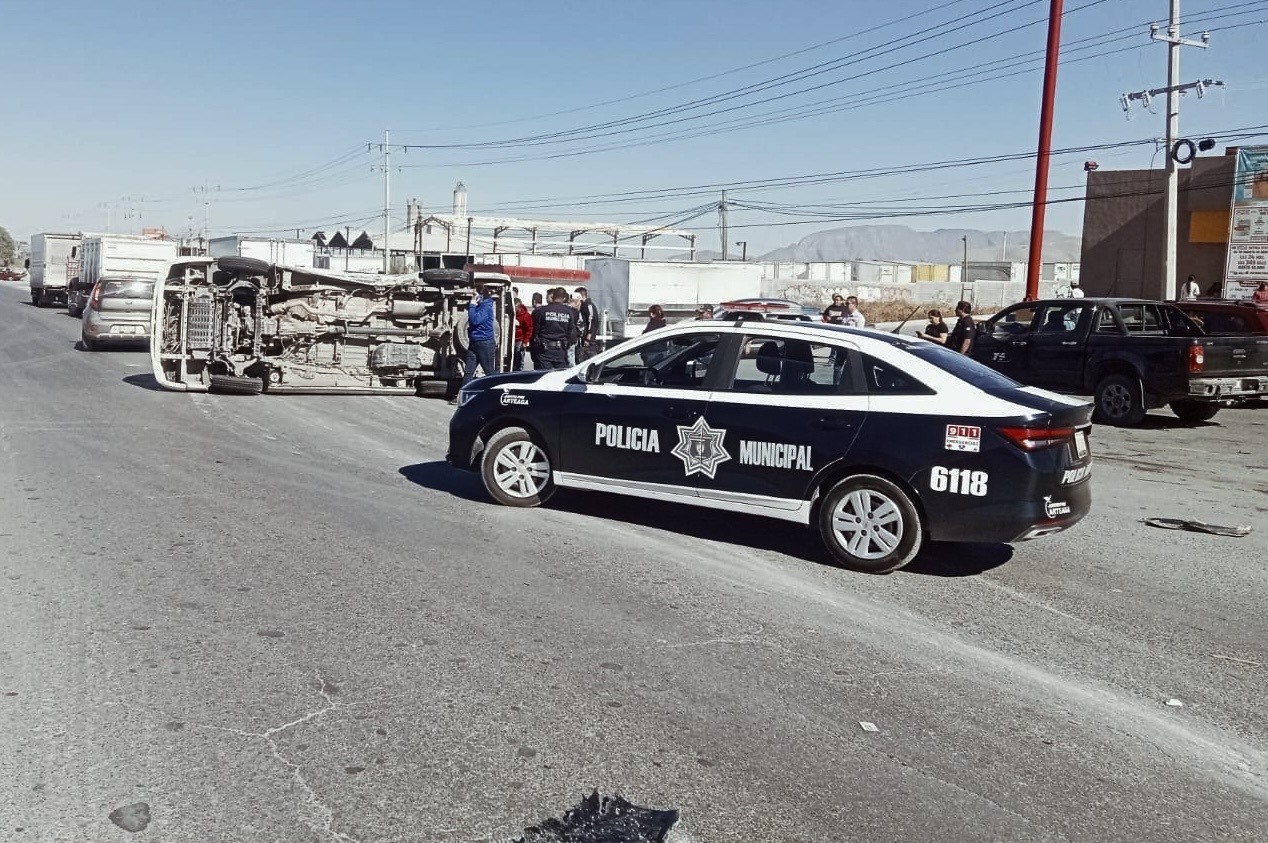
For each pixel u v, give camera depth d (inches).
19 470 368.2
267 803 143.5
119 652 196.2
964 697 190.7
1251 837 146.0
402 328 652.1
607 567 264.8
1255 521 351.9
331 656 197.5
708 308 1039.6
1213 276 1293.1
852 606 242.4
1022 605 249.1
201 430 479.8
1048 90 952.3
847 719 178.9
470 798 147.3
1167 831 146.8
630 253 2593.5
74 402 561.0
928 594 255.3
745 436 284.5
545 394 320.8
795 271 3253.0
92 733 162.2
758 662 203.3
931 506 263.7
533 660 199.5
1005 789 156.8
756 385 287.6
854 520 271.9
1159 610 249.0
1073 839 143.6
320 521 305.3
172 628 210.1
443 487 360.8
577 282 1400.1
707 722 175.2
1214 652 220.7
